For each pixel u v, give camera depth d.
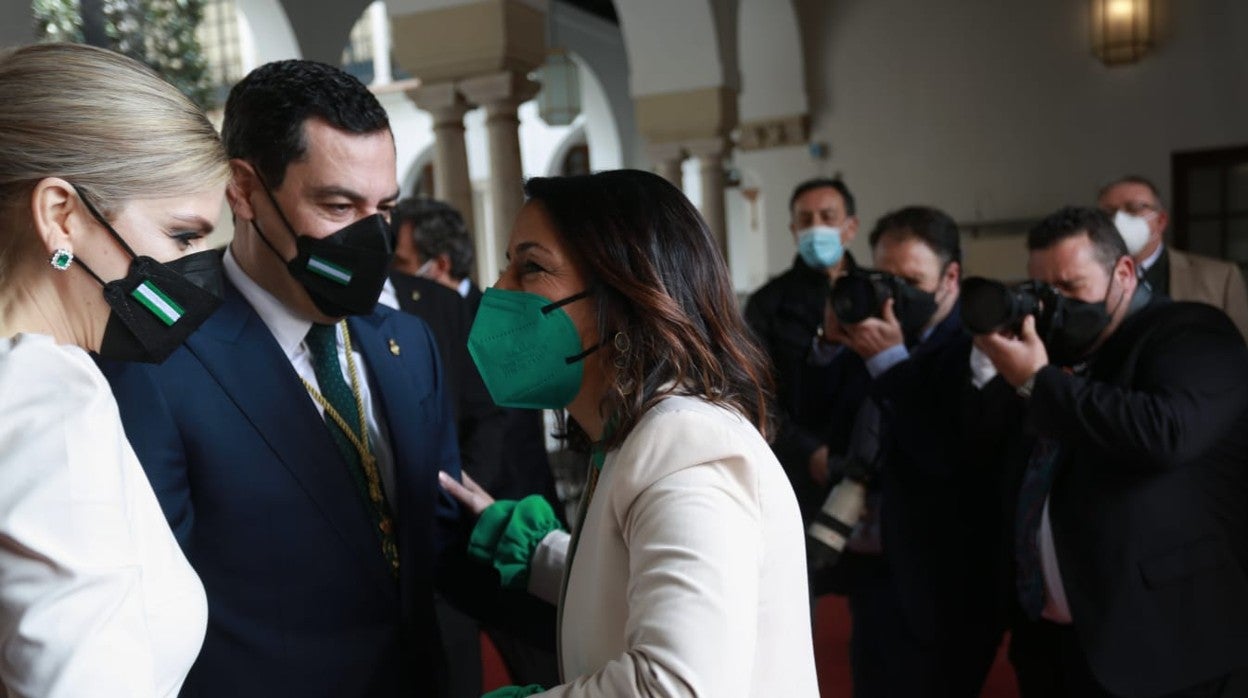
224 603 1.32
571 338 1.15
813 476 3.13
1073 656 2.20
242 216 1.44
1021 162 8.83
